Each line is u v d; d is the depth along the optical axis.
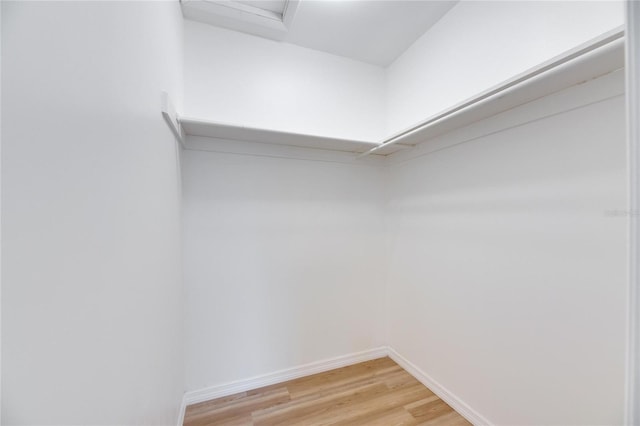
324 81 2.02
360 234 2.16
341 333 2.10
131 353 0.67
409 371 1.99
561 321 1.08
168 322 1.16
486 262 1.40
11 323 0.30
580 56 0.86
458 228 1.58
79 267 0.44
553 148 1.11
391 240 2.21
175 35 1.35
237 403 1.65
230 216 1.76
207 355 1.70
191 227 1.66
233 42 1.75
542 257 1.15
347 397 1.71
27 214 0.33
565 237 1.07
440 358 1.71
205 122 1.40
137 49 0.72
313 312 2.01
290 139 1.73
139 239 0.74
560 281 1.08
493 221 1.37
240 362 1.79
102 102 0.52
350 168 2.12
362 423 1.48
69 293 0.41
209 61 1.69
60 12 0.39
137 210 0.73
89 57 0.47
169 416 1.16
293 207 1.93
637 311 0.42
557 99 1.08
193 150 1.66
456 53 1.59
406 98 2.01
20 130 0.32
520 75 0.99
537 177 1.17
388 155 2.23
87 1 0.47
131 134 0.68
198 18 1.64
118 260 0.60
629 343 0.42
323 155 2.02
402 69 2.05
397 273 2.14
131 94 0.68
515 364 1.26
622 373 0.92
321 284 2.03
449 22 1.64
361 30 1.80
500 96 1.12
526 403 1.21
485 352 1.41
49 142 0.37
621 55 0.82
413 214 1.96
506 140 1.30
